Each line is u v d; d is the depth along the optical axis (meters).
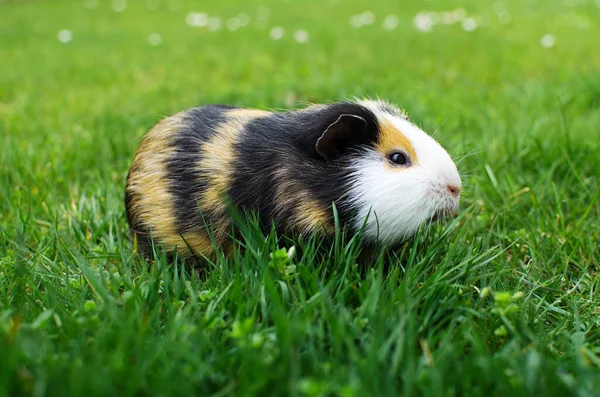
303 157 0.60
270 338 0.51
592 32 1.68
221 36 1.89
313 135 0.60
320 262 0.60
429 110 0.98
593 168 0.78
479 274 0.60
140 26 2.19
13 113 1.08
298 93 1.13
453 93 1.11
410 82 1.19
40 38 1.96
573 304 0.58
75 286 0.58
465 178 0.77
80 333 0.51
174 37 1.92
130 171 0.67
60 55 1.66
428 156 0.59
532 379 0.48
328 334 0.52
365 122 0.59
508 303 0.55
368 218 0.59
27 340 0.50
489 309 0.56
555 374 0.49
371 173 0.59
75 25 2.25
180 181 0.63
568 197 0.75
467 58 1.42
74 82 1.34
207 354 0.51
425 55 1.47
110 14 2.55
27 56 1.65
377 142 0.60
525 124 0.91
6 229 0.69
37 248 0.65
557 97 0.95
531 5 2.22
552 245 0.66
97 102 1.15
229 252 0.63
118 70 1.44
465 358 0.50
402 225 0.59
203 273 0.63
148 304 0.54
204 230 0.62
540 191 0.74
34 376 0.48
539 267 0.63
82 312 0.53
